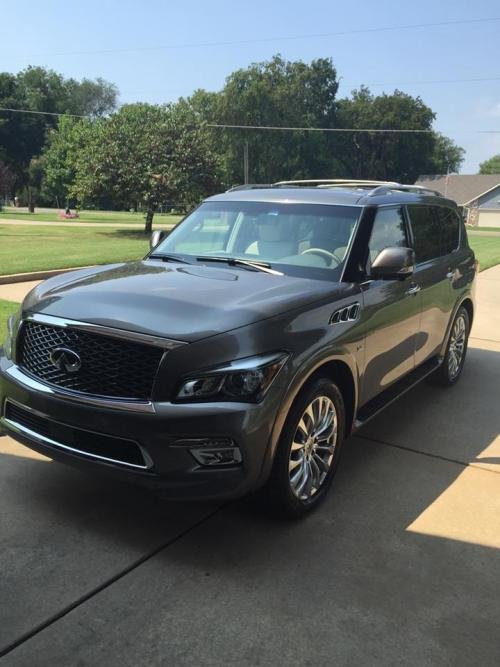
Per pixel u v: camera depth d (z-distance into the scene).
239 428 2.93
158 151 29.08
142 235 27.08
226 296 3.40
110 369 3.05
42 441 3.29
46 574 2.93
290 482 3.36
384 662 2.46
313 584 2.93
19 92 85.75
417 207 5.17
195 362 2.93
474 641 2.60
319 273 3.97
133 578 2.93
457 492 3.94
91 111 102.31
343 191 4.70
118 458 3.07
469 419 5.30
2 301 9.20
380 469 4.25
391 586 2.94
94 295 3.42
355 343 3.79
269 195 4.75
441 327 5.54
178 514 3.53
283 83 75.38
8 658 2.39
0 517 3.41
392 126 85.62
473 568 3.12
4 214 55.19
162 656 2.44
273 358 3.08
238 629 2.61
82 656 2.42
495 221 73.38
